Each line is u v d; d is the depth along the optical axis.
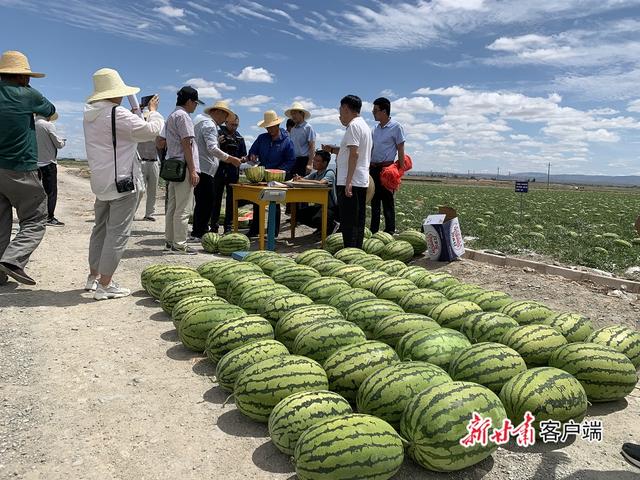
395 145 10.03
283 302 5.17
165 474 3.17
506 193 45.09
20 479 3.07
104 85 6.03
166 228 9.17
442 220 8.95
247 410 3.68
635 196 57.88
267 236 10.39
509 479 3.22
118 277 7.48
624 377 4.07
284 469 3.27
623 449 3.32
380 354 3.96
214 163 9.75
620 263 9.59
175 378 4.44
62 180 32.00
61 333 5.29
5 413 3.77
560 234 14.10
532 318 5.15
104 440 3.49
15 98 6.16
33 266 7.84
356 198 8.22
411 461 3.35
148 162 12.78
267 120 10.72
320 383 3.77
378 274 6.32
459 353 4.09
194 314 4.89
